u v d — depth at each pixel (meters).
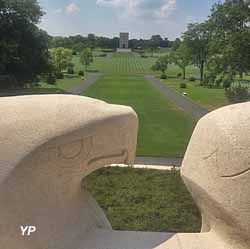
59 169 3.35
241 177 3.12
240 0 23.81
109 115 3.43
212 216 3.44
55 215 3.39
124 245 3.51
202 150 3.38
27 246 3.23
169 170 9.79
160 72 79.12
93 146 3.43
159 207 7.28
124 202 7.54
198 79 60.69
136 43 156.62
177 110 24.44
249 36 22.83
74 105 3.39
